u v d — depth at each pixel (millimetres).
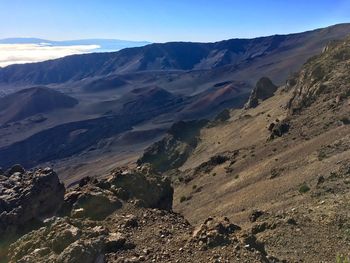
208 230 21531
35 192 26219
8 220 24203
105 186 31062
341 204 31172
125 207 27906
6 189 27234
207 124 160375
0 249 21016
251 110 154000
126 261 19359
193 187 81188
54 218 22266
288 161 66062
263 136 99000
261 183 60031
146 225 24875
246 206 52344
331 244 25281
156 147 155000
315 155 59719
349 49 96562
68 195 28281
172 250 20609
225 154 93375
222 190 69438
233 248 19984
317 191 39500
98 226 23109
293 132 79938
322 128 72750
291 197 45500
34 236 20016
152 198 31625
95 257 17719
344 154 52312
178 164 141250
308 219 29453
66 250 17141
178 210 70125
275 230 28266
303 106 89062
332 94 84188
